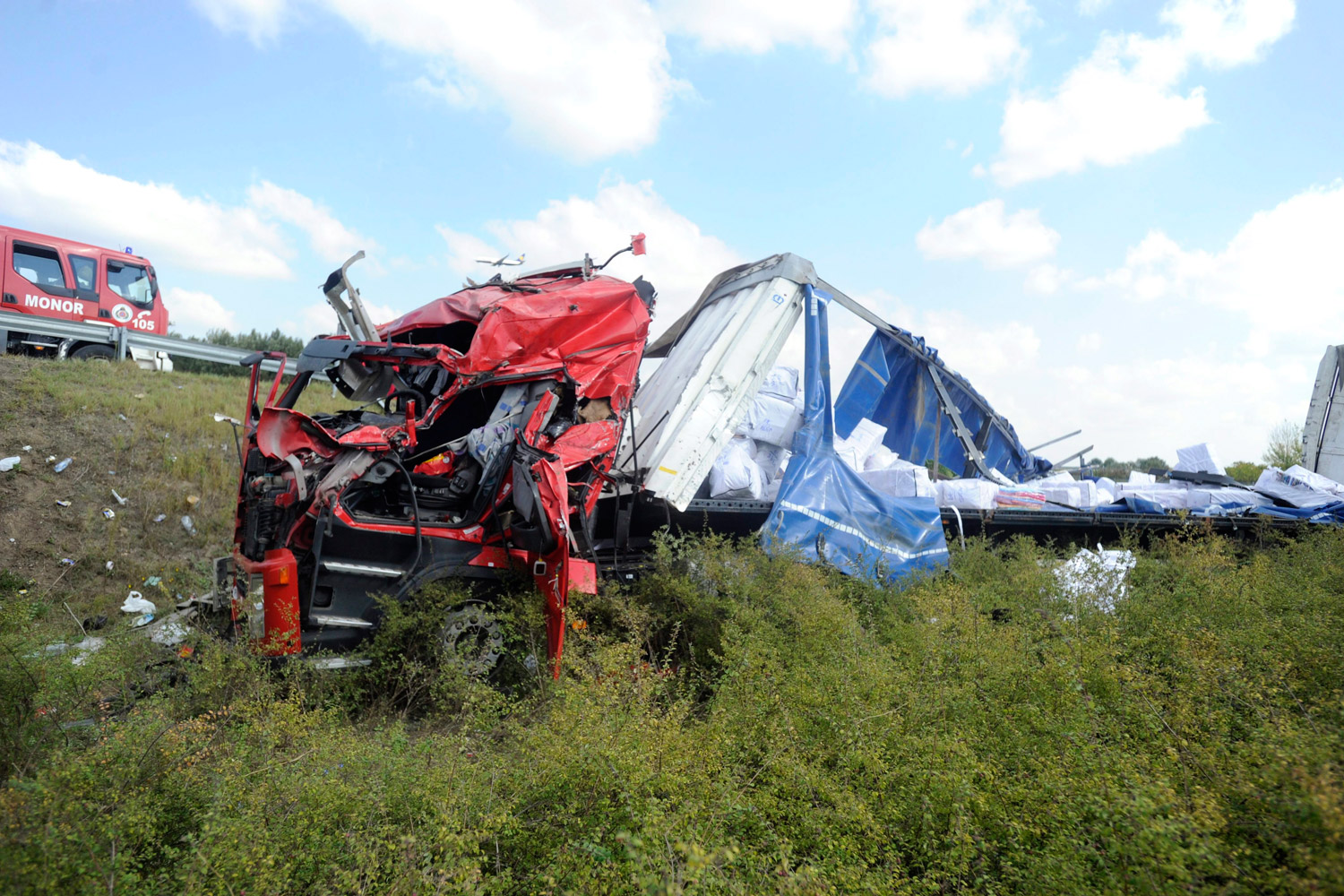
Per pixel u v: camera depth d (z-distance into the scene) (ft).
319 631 17.21
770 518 25.21
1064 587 19.48
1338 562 20.53
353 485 17.66
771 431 29.71
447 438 21.72
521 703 14.32
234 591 17.56
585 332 21.49
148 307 53.98
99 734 11.66
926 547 26.61
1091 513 30.83
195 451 33.63
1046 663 13.15
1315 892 6.72
